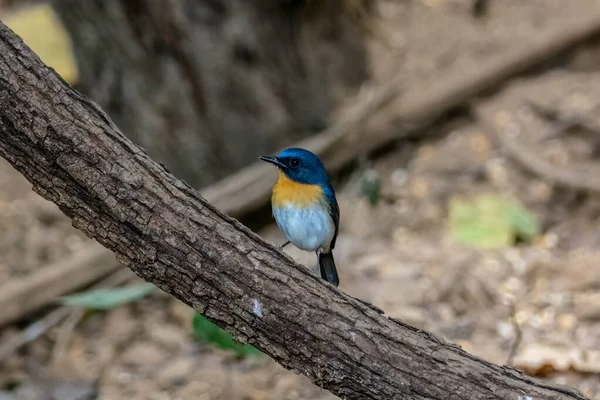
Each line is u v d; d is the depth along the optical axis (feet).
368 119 44.62
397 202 42.68
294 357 18.03
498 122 44.91
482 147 44.50
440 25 50.37
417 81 46.88
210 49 42.06
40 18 46.83
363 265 37.29
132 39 41.16
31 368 32.99
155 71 41.73
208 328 25.54
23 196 44.37
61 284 36.17
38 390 31.01
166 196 17.38
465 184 42.68
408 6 51.60
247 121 43.37
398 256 37.96
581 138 43.27
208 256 17.47
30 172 17.13
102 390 30.83
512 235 38.24
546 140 43.60
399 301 34.04
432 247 38.47
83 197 17.20
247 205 40.86
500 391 17.80
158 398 29.86
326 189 25.80
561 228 38.96
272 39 44.86
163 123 42.24
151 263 17.56
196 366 31.78
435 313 33.12
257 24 43.78
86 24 41.01
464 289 33.94
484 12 51.16
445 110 46.03
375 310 18.33
